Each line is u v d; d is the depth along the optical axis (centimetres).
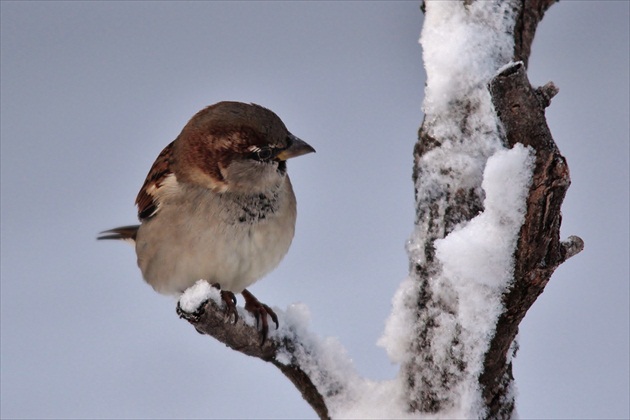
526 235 325
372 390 330
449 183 328
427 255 328
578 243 326
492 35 328
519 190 325
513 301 326
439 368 328
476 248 326
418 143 329
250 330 330
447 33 328
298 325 331
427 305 328
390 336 329
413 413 328
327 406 330
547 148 324
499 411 328
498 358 327
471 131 328
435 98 328
